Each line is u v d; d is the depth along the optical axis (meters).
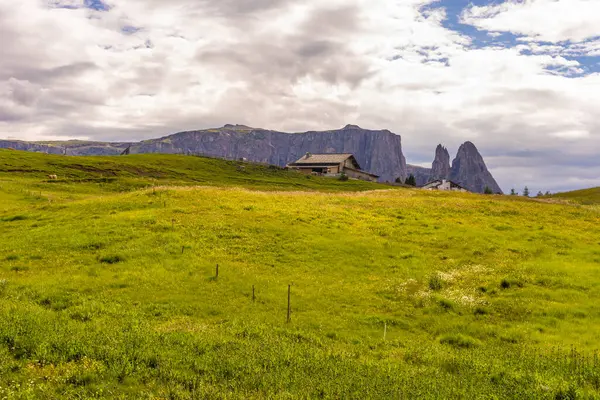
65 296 24.81
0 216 45.81
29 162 118.00
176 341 17.34
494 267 33.97
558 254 37.84
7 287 25.98
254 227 41.31
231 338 18.92
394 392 13.14
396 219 48.44
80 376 12.80
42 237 37.12
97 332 17.67
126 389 12.55
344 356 17.53
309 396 12.49
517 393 13.69
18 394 11.35
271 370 14.43
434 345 20.55
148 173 134.25
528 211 55.59
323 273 32.09
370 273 32.44
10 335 15.50
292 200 55.44
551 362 17.55
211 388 12.54
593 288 29.30
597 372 15.95
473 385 14.52
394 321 24.17
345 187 162.12
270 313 24.27
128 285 27.62
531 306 26.45
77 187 84.81
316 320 23.55
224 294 27.00
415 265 34.22
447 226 45.91
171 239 36.94
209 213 45.38
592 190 108.56
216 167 172.38
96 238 36.56
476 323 24.25
